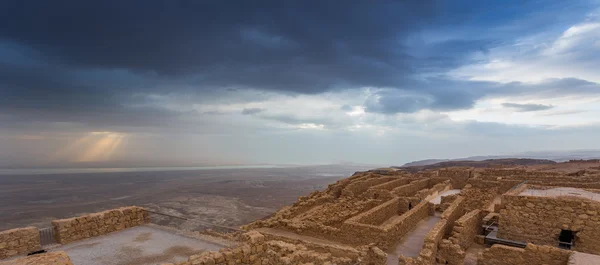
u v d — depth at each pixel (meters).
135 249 15.12
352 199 37.94
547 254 14.37
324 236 24.58
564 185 34.88
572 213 19.55
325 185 115.38
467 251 22.95
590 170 48.69
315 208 36.59
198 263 12.30
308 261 14.72
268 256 14.70
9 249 14.16
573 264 11.98
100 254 14.53
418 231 27.62
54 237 16.02
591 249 18.75
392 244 23.45
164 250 15.02
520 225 21.25
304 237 25.03
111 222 17.91
